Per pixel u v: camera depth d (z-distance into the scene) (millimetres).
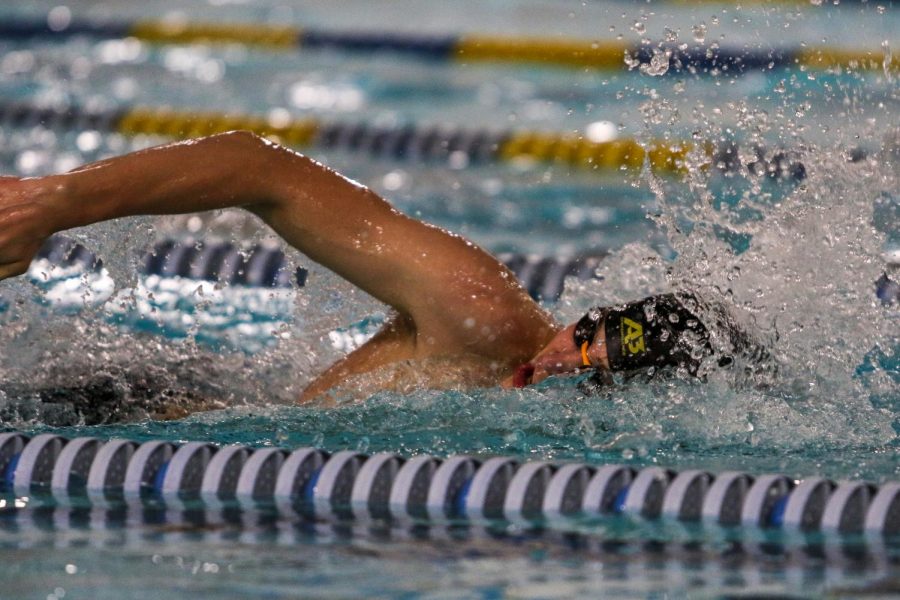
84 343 9805
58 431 8297
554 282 14859
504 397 8578
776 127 11828
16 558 5996
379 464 7387
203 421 8625
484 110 23672
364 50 28250
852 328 9352
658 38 26547
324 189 8766
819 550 6332
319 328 10391
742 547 6391
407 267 8828
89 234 10125
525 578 5824
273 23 29594
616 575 5871
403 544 6344
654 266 11742
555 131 22250
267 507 7055
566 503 7109
